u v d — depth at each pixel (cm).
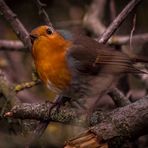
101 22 1422
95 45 1043
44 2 1438
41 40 988
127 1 1434
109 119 848
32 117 936
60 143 1193
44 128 952
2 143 1197
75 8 1466
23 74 1405
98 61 1029
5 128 1213
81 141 831
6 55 1425
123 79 1281
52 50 990
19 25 1085
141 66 1230
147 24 1432
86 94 1004
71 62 1004
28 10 1441
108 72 1017
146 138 1190
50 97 1381
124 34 1433
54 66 988
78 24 1410
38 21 1435
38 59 997
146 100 856
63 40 1014
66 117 923
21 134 1055
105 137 832
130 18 1430
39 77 1066
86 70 1021
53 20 1441
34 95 1363
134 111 845
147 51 1345
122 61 1025
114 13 1280
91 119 898
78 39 1041
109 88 1011
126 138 843
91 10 1416
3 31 1477
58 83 1000
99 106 1198
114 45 1282
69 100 1012
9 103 1051
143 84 1281
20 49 1316
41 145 1054
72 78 1002
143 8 1429
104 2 1434
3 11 1085
